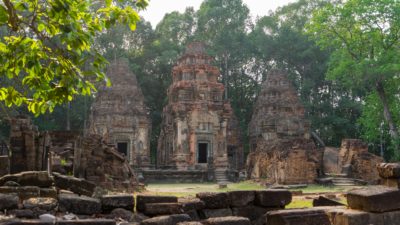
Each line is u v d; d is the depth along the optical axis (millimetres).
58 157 23922
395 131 41688
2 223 7770
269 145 42812
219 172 47031
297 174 36531
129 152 51406
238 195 11344
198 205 11102
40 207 10117
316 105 66188
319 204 12297
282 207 11328
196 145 49938
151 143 67812
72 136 26422
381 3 39438
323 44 46594
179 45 72750
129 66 59094
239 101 71438
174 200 11359
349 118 66938
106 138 50531
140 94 54188
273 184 36438
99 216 10539
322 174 38625
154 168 52125
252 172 42844
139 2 8273
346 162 40281
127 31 68375
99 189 13688
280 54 68562
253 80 73750
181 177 45719
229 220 8859
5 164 19516
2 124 49875
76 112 61438
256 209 11375
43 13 7797
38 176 12023
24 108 54375
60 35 7594
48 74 8680
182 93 51125
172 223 9547
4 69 8742
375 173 39500
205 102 51094
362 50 43000
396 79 42125
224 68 70812
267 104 57906
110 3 8203
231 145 60156
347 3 40812
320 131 64000
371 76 40094
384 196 8844
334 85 68000
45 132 22672
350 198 9320
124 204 10938
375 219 8734
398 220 8922
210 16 70875
